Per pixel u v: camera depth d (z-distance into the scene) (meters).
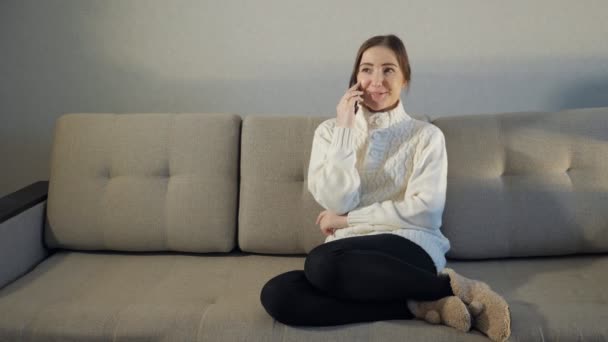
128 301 1.49
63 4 2.27
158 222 1.82
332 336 1.29
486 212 1.74
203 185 1.83
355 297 1.34
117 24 2.28
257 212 1.80
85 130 1.92
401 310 1.36
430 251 1.51
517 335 1.25
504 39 2.22
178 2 2.26
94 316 1.40
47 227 1.87
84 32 2.29
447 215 1.75
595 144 1.75
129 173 1.87
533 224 1.72
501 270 1.67
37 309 1.45
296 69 2.29
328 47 2.26
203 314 1.39
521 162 1.77
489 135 1.80
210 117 1.90
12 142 2.40
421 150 1.63
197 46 2.29
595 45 2.20
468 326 1.26
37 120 2.38
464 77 2.26
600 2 2.16
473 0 2.19
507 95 2.27
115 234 1.84
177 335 1.34
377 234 1.50
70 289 1.58
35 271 1.74
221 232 1.81
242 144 1.87
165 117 1.92
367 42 1.68
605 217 1.70
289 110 2.33
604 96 2.23
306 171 1.81
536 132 1.78
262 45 2.28
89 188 1.87
